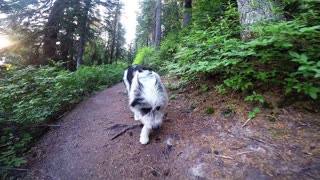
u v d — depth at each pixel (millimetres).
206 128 3773
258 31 3367
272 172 2652
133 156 3795
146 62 12961
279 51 3551
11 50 13234
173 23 17656
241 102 3953
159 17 18266
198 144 3488
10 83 6738
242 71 3803
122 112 5582
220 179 2846
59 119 6027
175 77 7031
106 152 4105
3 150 4582
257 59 3986
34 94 6250
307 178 2438
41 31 14828
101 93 7961
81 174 3832
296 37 3213
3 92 6043
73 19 16094
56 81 6984
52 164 4238
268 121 3328
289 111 3326
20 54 13859
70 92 7133
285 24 3092
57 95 6566
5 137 4738
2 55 11953
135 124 4691
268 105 3568
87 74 9586
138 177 3410
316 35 3104
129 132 4434
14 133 4965
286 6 4289
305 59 2693
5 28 13453
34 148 4809
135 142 4090
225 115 3852
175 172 3229
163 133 4016
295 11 4223
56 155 4449
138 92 3684
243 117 3617
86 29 17875
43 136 5250
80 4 16594
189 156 3352
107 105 6414
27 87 6527
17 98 6129
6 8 11883
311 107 3248
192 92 5184
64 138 4961
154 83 3746
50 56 15297
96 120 5438
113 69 12320
